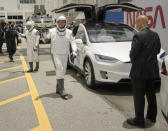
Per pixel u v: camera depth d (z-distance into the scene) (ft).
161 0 25.89
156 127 12.96
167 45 25.27
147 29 12.34
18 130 12.83
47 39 18.10
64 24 17.47
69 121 13.89
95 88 20.38
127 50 19.52
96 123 13.57
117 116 14.58
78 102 17.22
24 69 30.81
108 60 18.43
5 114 15.15
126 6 26.02
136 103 12.72
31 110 15.75
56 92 19.61
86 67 21.11
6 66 33.37
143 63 12.10
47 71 29.09
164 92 11.44
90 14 28.94
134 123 13.09
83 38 23.29
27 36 27.96
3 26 50.39
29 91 20.27
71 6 26.11
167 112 11.07
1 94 19.56
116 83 18.21
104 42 21.74
